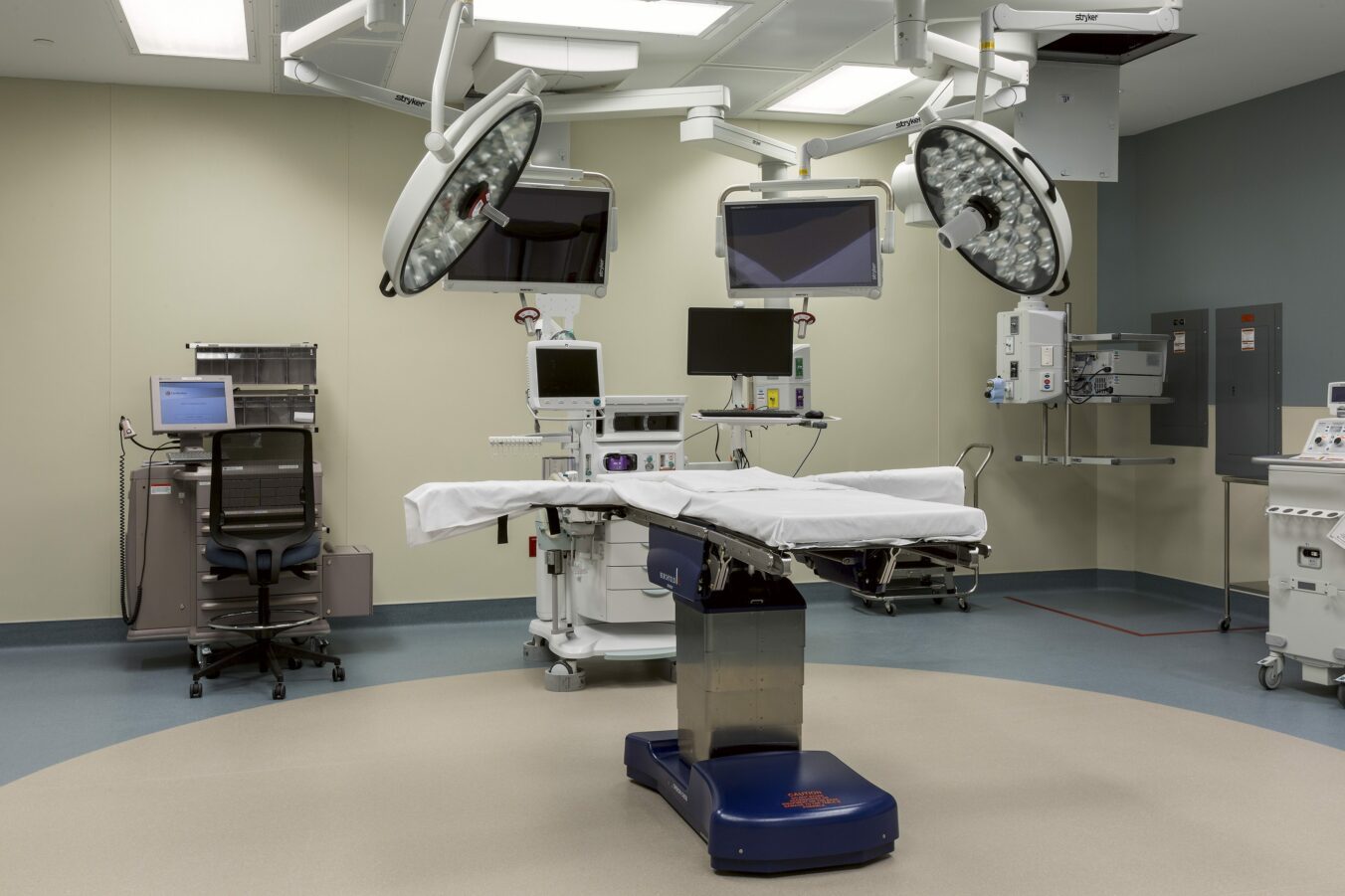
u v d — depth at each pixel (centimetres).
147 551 512
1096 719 429
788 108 637
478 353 618
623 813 331
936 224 307
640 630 502
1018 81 354
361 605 538
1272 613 477
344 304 597
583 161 631
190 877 285
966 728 417
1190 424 674
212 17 467
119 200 565
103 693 468
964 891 276
